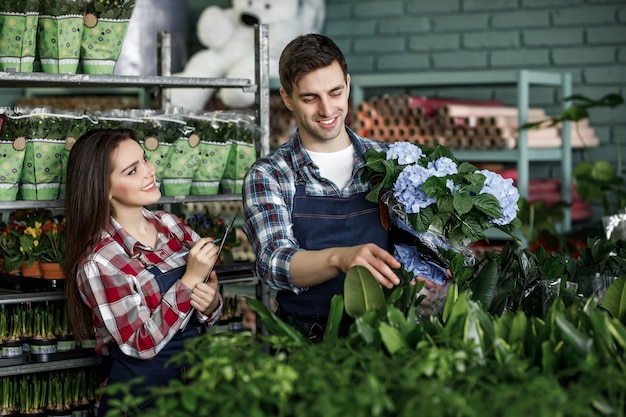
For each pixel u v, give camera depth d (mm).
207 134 3531
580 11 5719
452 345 1788
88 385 3285
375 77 5500
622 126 5668
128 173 2834
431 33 6152
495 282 2283
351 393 1537
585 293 2547
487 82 5203
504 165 5785
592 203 5738
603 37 5676
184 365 2811
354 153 2619
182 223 3133
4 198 3143
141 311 2748
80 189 2809
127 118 3357
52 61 3268
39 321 3176
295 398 1662
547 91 5844
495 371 1721
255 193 2578
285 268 2348
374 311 1978
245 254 5414
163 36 4332
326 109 2465
